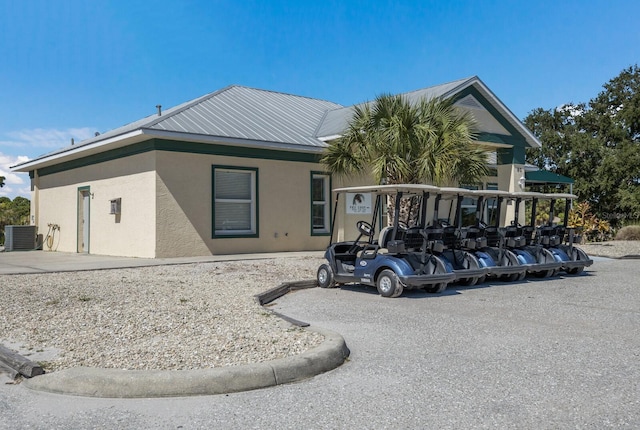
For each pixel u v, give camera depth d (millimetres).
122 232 14281
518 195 10891
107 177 15047
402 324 6621
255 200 14664
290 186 15352
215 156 13914
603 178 27844
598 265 13883
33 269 10641
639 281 10703
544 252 11406
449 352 5297
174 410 3885
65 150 16062
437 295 8969
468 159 12141
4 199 31625
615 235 23047
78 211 16781
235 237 14258
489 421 3586
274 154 15000
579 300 8406
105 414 3820
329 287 9836
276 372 4430
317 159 15859
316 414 3760
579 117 31812
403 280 8555
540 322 6711
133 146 13773
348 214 16594
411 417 3676
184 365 4555
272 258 12953
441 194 9484
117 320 6191
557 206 24359
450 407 3844
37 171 19719
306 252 15062
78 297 7508
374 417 3688
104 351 5020
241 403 4008
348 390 4246
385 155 11930
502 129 17672
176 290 8297
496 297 8727
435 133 11977
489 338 5855
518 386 4270
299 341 5273
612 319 6895
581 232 19750
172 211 13164
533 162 31578
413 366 4852
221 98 17406
